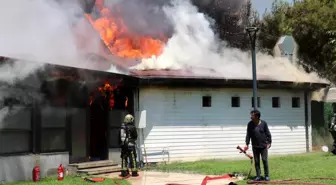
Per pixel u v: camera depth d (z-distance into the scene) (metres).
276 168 12.02
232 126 15.42
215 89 15.23
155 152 14.03
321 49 26.20
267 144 9.91
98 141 13.26
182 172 11.87
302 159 14.27
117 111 13.60
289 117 16.86
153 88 14.15
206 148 14.88
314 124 18.78
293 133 16.88
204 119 14.95
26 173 10.36
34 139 10.64
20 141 10.34
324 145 18.73
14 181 10.07
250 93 15.94
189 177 10.85
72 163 11.70
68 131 11.56
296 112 17.09
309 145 17.28
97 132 13.27
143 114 13.73
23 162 10.31
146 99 14.06
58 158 11.23
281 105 16.72
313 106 18.94
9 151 10.05
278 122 16.53
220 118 15.23
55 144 11.24
